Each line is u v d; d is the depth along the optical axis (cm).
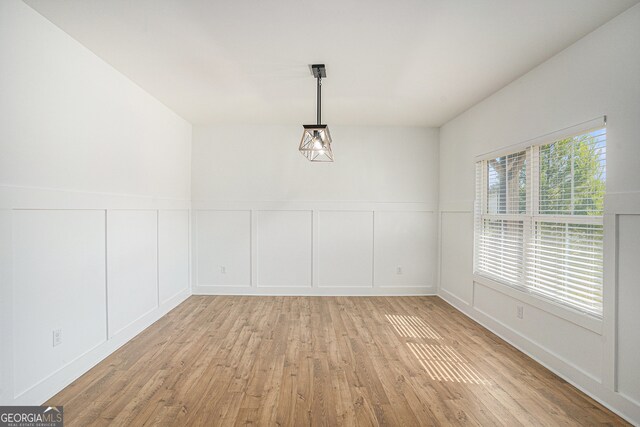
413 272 503
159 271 390
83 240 259
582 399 222
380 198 500
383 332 344
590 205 236
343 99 380
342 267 498
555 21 220
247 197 495
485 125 372
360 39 248
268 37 246
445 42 250
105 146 288
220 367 265
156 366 266
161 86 344
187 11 214
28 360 206
